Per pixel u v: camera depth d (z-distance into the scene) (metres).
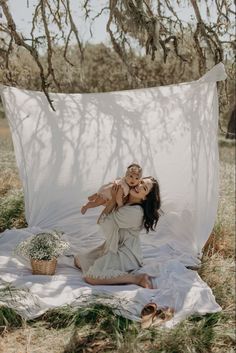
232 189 12.57
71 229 8.39
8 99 8.27
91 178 8.73
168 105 8.23
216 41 8.82
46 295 5.98
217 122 7.74
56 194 8.65
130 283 6.32
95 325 5.46
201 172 7.93
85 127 8.73
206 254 7.92
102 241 8.06
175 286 6.05
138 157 8.55
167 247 7.71
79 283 6.34
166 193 8.21
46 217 8.55
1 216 9.18
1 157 13.59
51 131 8.62
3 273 6.54
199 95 7.86
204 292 6.05
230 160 20.44
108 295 5.95
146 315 5.66
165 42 8.08
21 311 5.58
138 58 21.03
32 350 5.02
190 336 5.27
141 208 6.51
